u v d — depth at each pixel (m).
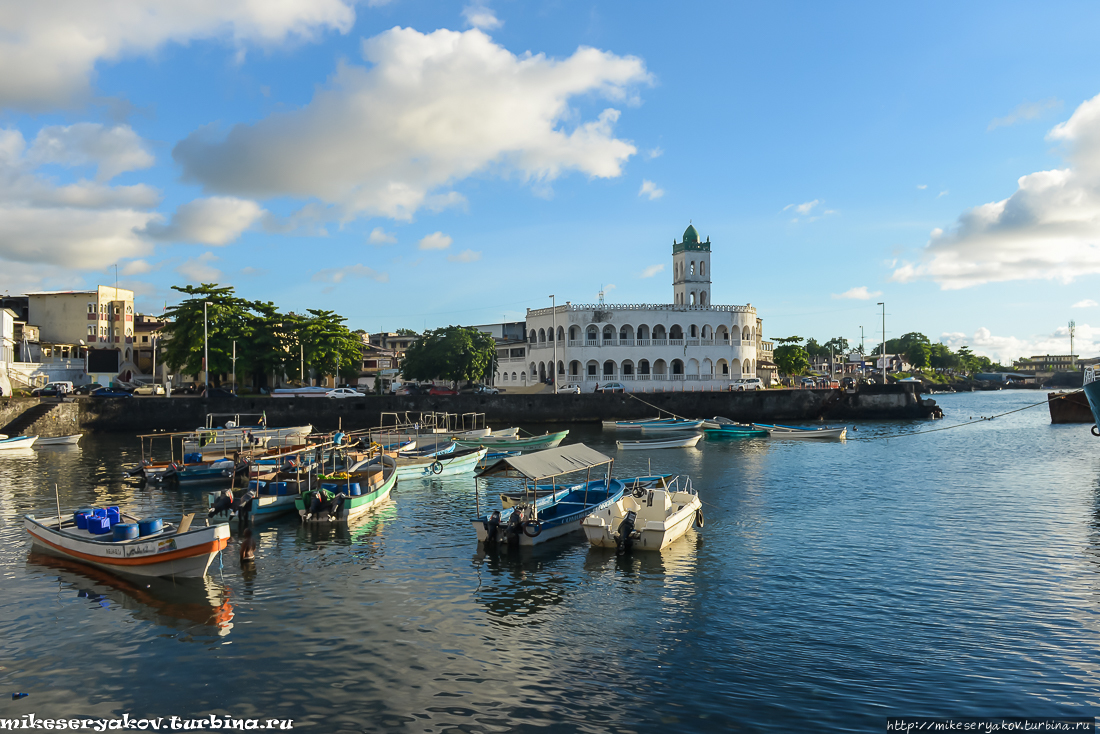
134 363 106.62
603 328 101.00
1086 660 16.95
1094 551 26.48
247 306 88.50
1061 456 56.28
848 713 14.65
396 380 117.38
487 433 64.88
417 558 26.28
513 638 18.58
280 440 57.56
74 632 18.86
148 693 15.53
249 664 16.91
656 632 18.97
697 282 111.62
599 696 15.38
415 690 15.62
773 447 64.88
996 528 30.39
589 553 26.86
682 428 74.19
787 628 19.17
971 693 15.45
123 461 52.31
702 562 25.56
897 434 77.38
